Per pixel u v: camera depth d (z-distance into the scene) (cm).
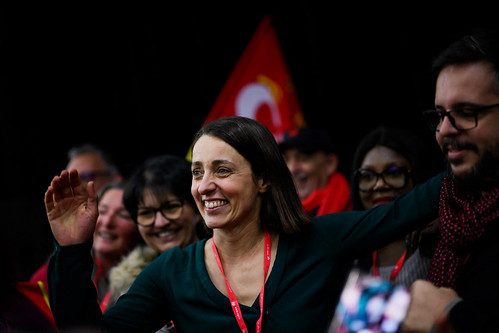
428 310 177
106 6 761
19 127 805
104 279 345
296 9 695
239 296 212
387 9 632
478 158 186
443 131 191
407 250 261
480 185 192
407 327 178
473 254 195
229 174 213
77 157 485
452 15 591
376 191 297
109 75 792
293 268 214
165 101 776
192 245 233
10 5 752
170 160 313
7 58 784
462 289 192
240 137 215
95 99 798
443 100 192
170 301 216
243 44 744
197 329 208
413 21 614
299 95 689
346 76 665
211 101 759
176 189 300
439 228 208
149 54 775
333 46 670
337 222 223
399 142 298
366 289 220
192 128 767
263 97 555
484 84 184
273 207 222
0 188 796
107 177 483
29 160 805
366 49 651
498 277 178
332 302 214
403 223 214
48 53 786
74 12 763
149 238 306
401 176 293
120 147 793
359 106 660
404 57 626
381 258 275
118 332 207
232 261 220
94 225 209
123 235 337
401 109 636
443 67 195
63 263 201
